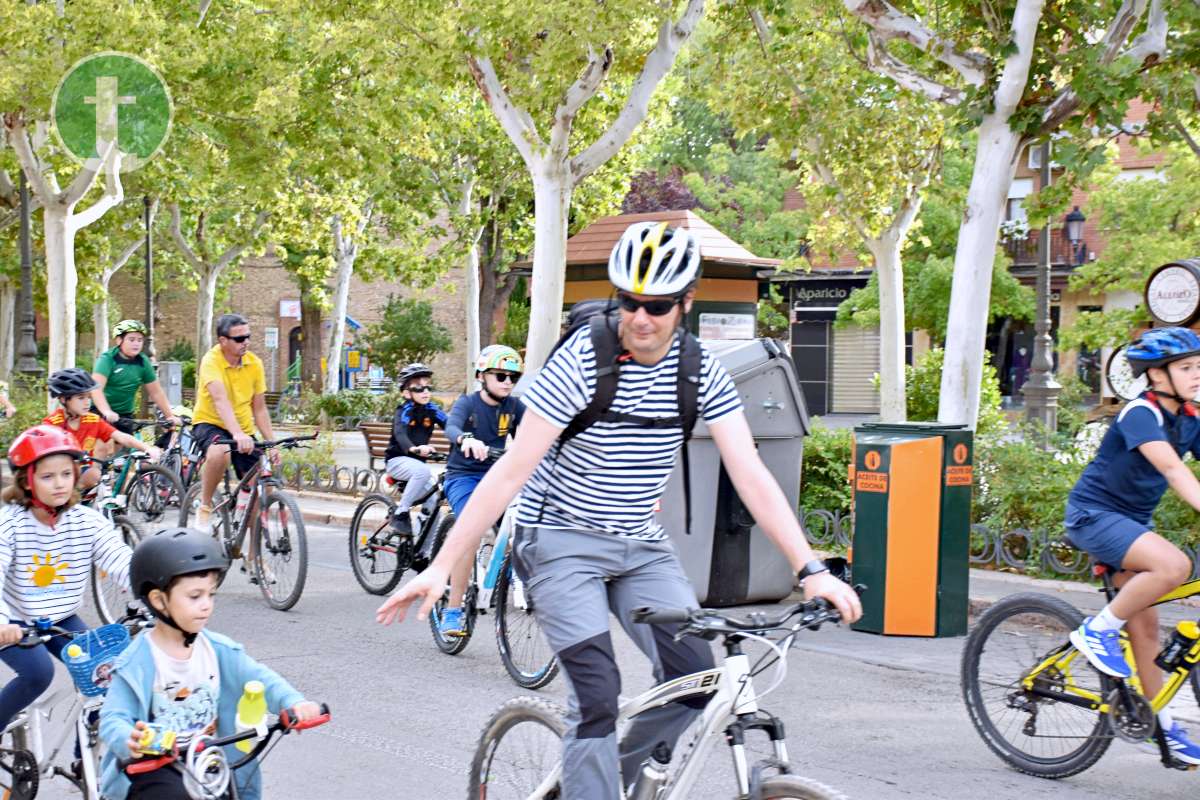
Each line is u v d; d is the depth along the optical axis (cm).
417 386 948
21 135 1959
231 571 1088
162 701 346
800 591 998
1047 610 552
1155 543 505
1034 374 1969
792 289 4100
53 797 530
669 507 897
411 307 4053
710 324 1714
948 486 841
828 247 2031
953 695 696
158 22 1767
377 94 1912
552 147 1495
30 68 1730
